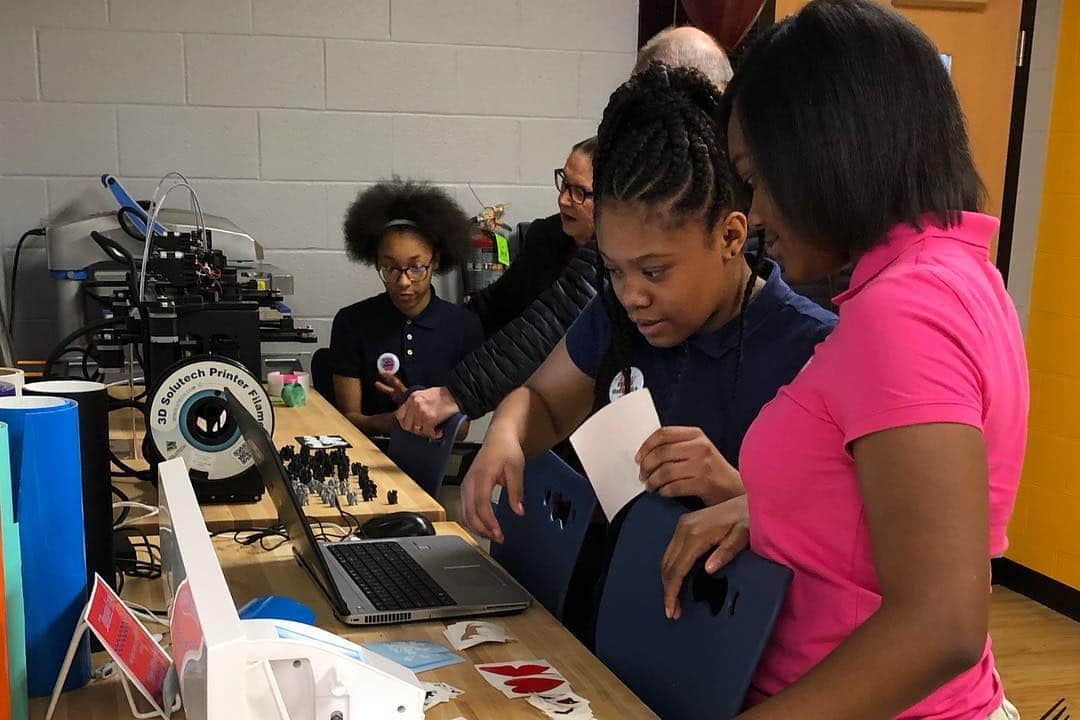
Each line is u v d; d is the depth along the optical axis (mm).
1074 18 3346
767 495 966
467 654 1245
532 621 1362
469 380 2193
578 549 1537
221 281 2326
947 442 762
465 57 3635
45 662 1086
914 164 843
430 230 3096
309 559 1424
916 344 785
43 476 1057
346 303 3666
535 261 3141
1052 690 2889
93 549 1248
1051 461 3506
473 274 3615
